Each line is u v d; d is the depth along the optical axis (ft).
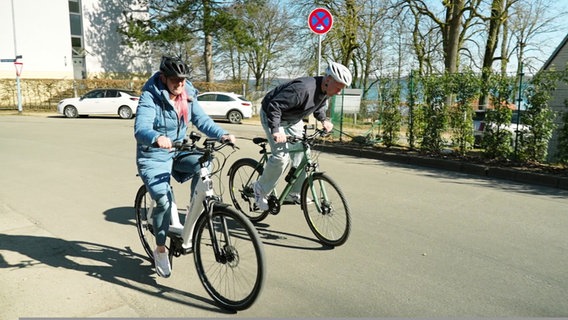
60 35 95.91
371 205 19.45
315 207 15.05
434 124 32.17
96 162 28.66
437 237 15.57
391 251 14.28
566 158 26.89
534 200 20.79
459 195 21.47
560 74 27.14
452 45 58.44
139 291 11.48
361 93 38.55
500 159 29.27
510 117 28.91
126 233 15.69
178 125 11.66
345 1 61.31
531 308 10.85
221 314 10.47
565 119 26.94
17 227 16.11
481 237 15.65
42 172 25.50
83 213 17.87
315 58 72.13
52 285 11.66
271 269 12.85
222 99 65.10
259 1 83.10
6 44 90.33
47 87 83.97
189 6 79.66
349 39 62.18
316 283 12.01
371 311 10.62
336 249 14.40
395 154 31.55
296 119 14.92
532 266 13.28
